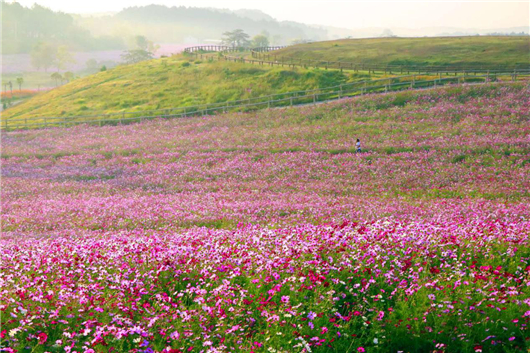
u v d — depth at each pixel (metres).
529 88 50.78
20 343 8.58
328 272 11.12
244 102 65.44
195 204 27.80
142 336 8.64
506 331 8.83
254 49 123.88
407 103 52.16
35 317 9.02
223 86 73.56
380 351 8.77
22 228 24.48
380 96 54.69
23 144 55.12
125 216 25.50
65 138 57.34
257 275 11.26
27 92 158.38
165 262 11.98
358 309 9.80
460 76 63.31
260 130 50.72
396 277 10.88
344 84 64.56
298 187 32.03
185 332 8.78
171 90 76.25
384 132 43.84
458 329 8.97
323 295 10.02
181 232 20.02
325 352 8.61
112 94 79.25
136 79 86.81
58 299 9.95
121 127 60.69
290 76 72.81
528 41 96.25
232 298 10.09
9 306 9.55
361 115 50.47
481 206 22.55
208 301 10.21
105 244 15.45
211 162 41.28
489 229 13.95
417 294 9.98
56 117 68.44
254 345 8.34
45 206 30.09
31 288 10.89
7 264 13.14
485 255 12.10
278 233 15.05
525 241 12.95
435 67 74.81
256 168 38.19
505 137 38.50
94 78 98.25
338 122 49.16
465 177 31.27
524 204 22.78
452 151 36.69
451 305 9.16
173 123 59.31
